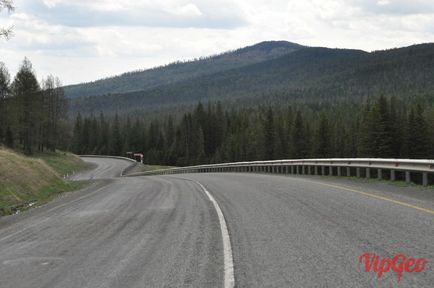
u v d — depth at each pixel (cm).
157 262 712
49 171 3347
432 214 1057
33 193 2461
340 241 807
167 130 17600
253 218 1112
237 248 783
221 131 16112
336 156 10856
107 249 838
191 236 920
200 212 1291
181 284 587
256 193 1738
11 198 2128
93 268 698
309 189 1766
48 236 1030
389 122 7288
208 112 16162
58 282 630
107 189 2608
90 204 1728
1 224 1336
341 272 612
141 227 1080
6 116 8144
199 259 718
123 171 8488
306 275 605
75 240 954
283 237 862
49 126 10406
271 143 12131
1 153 2969
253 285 570
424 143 7469
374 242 788
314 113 19050
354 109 18388
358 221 1000
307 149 10881
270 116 12225
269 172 4066
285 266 654
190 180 3061
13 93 8312
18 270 714
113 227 1107
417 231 866
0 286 627
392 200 1326
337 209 1193
